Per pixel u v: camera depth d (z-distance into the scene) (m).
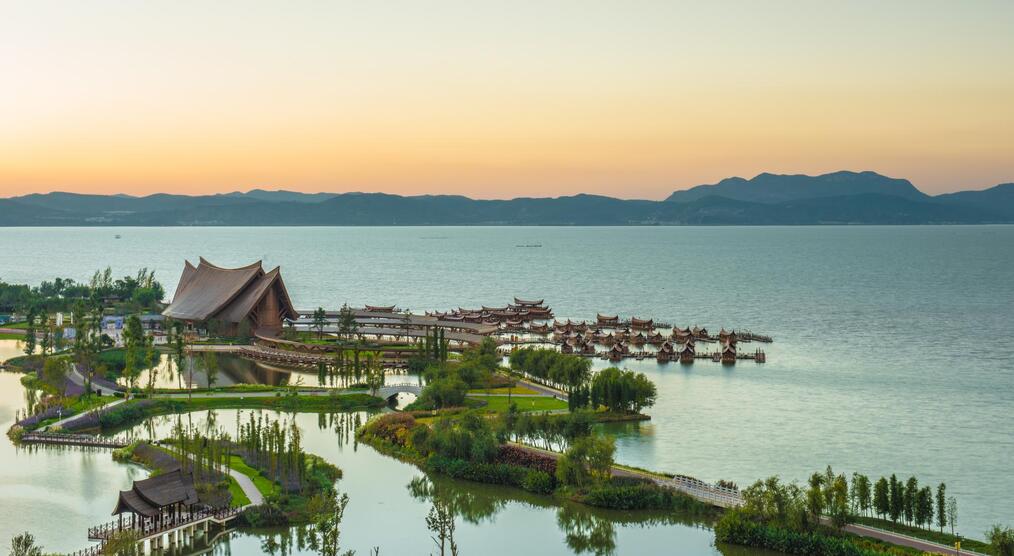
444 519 95.12
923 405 167.38
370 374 178.12
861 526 98.56
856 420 155.12
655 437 143.12
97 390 173.75
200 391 177.00
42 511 107.31
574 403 156.12
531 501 115.81
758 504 99.75
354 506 112.19
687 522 107.38
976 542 92.75
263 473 118.81
